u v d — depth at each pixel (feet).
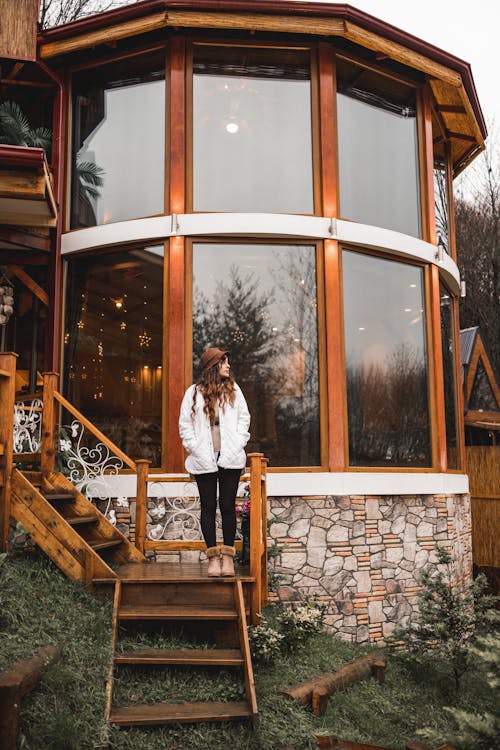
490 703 18.65
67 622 15.75
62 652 14.52
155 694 14.83
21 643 13.94
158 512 24.66
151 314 26.53
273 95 27.99
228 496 18.06
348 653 21.06
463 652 20.24
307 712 16.26
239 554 21.83
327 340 26.35
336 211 27.32
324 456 25.76
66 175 28.81
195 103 27.53
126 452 26.00
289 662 18.69
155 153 27.66
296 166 27.68
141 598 17.52
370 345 27.78
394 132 30.27
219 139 27.48
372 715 17.35
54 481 21.79
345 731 15.87
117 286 27.45
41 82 29.50
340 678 18.34
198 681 15.52
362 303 27.91
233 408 18.19
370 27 27.17
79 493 21.58
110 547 21.13
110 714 13.62
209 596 17.60
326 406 26.04
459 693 20.07
